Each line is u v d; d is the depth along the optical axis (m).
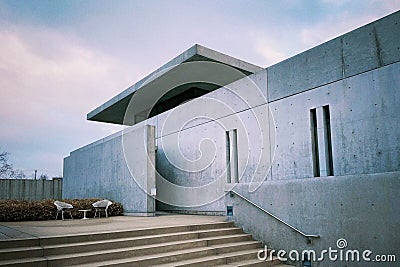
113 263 6.19
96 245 6.67
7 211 10.91
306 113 9.74
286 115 10.34
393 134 7.74
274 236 8.20
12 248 6.09
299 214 7.69
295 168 9.92
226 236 8.46
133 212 13.27
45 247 6.23
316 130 9.60
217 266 7.10
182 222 9.42
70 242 6.68
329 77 9.21
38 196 21.25
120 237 7.30
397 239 5.95
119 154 14.71
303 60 9.96
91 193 17.03
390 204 6.10
